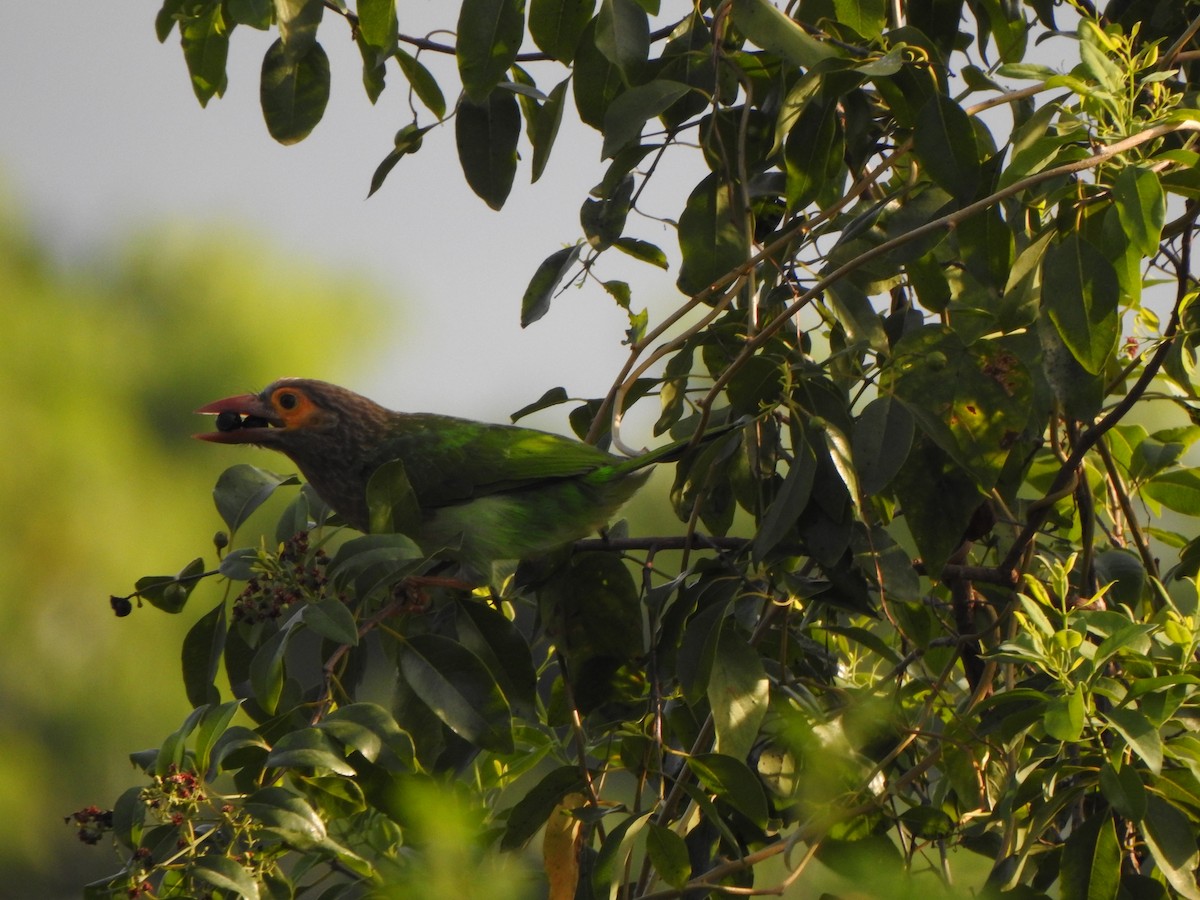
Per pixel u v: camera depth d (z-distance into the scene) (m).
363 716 5.68
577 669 7.09
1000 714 6.23
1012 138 6.44
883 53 6.37
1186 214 6.41
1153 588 7.35
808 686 7.00
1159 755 5.06
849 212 7.45
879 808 6.39
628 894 6.34
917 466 6.52
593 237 7.39
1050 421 7.13
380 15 6.95
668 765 7.08
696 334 7.40
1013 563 6.98
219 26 7.57
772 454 7.04
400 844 6.66
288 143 7.62
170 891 5.58
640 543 7.19
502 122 7.55
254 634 7.07
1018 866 5.62
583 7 6.87
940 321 7.22
